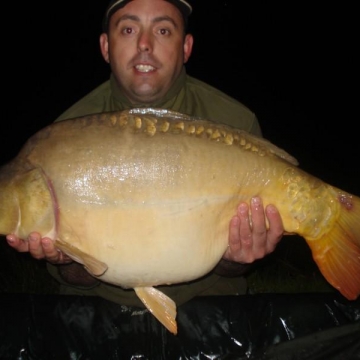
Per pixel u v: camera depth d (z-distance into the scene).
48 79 6.22
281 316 0.85
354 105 5.58
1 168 0.67
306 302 0.85
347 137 4.41
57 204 0.64
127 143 0.64
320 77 6.84
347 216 0.69
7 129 4.17
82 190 0.64
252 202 0.66
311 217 0.68
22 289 1.25
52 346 0.83
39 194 0.64
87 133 0.65
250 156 0.66
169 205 0.64
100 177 0.64
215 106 0.89
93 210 0.64
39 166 0.65
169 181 0.64
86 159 0.64
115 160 0.64
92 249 0.64
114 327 0.84
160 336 0.83
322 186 0.68
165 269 0.65
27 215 0.65
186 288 0.84
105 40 0.88
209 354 0.83
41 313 0.84
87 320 0.84
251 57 7.96
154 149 0.64
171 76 0.81
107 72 6.25
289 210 0.67
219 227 0.67
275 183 0.67
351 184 2.99
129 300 0.83
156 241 0.64
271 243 0.69
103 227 0.64
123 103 0.84
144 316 0.84
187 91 0.88
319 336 0.79
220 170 0.65
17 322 0.83
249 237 0.68
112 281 0.66
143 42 0.77
